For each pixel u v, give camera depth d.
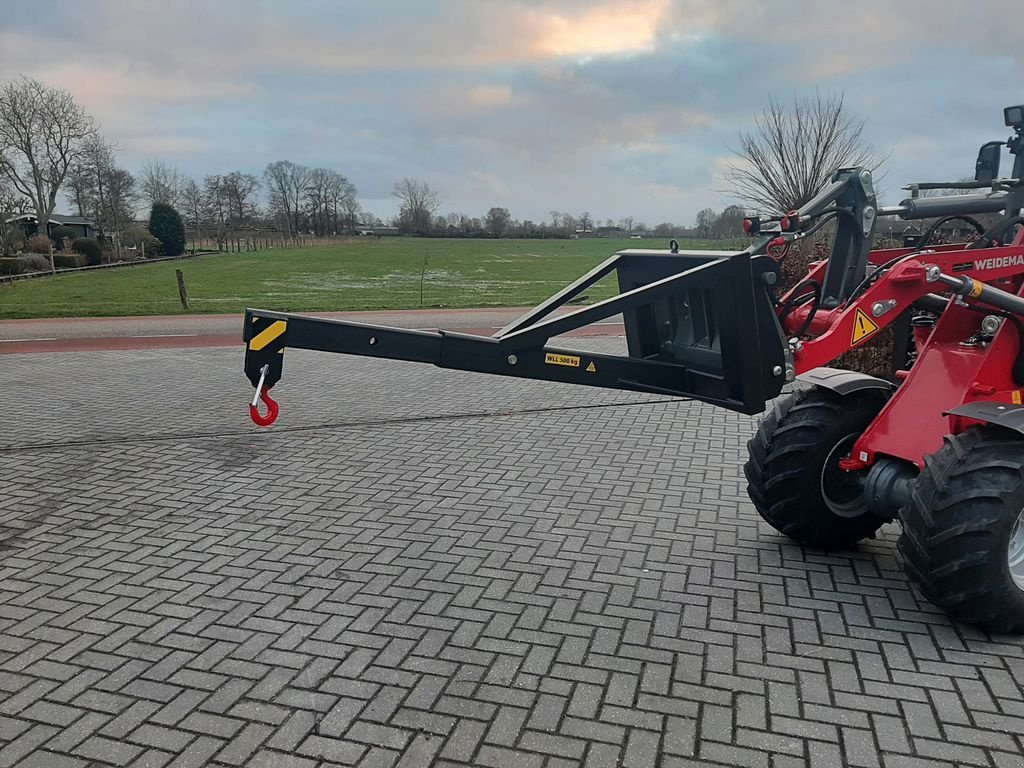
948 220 4.98
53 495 5.88
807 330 4.27
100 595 4.26
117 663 3.59
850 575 4.40
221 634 3.83
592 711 3.19
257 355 3.68
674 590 4.24
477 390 9.76
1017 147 4.54
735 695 3.28
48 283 32.47
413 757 2.93
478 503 5.64
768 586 4.27
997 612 3.56
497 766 2.87
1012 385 4.22
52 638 3.81
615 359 4.08
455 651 3.65
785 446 4.49
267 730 3.10
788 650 3.62
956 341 4.41
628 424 7.89
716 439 7.27
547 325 3.84
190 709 3.24
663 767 2.86
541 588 4.29
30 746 3.02
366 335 3.74
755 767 2.84
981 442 3.63
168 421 8.20
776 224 3.90
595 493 5.83
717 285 3.79
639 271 4.49
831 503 4.61
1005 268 4.30
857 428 4.47
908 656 3.54
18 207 44.38
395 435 7.55
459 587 4.32
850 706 3.18
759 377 3.91
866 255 4.16
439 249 65.25
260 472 6.41
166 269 41.97
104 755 2.97
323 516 5.41
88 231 64.38
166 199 73.94
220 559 4.71
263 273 39.03
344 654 3.64
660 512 5.42
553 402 9.00
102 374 11.07
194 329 16.66
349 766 2.89
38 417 8.41
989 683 3.32
